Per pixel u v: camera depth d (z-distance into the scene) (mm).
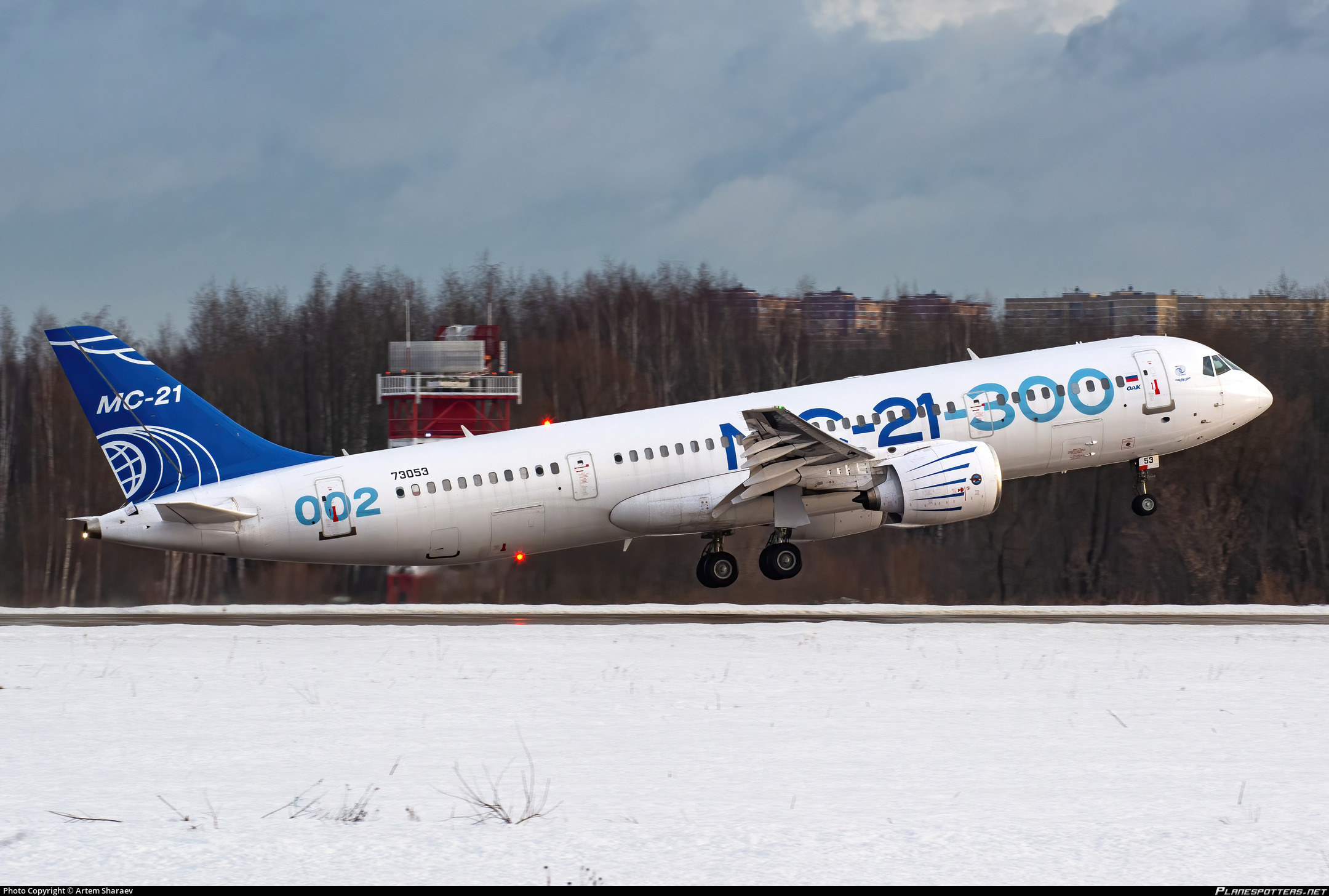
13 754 35156
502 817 27594
